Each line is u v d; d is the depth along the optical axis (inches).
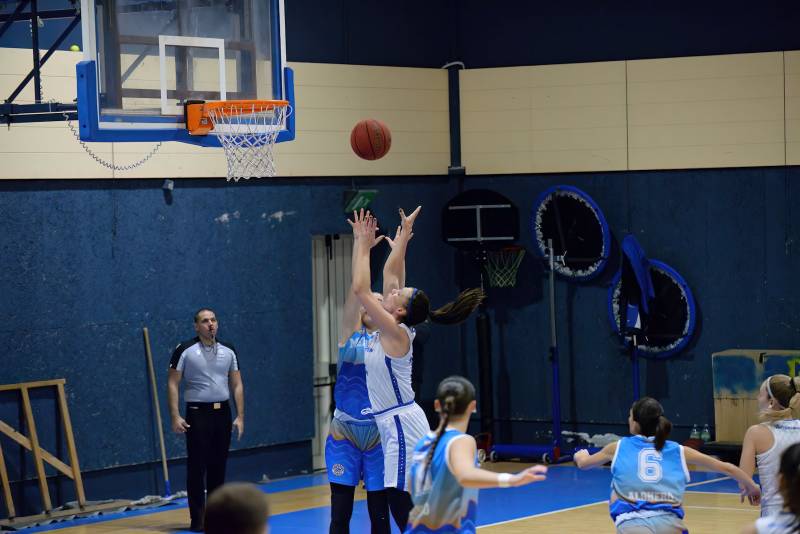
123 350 585.9
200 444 513.7
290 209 655.1
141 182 594.6
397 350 357.4
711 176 675.4
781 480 204.1
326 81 671.8
